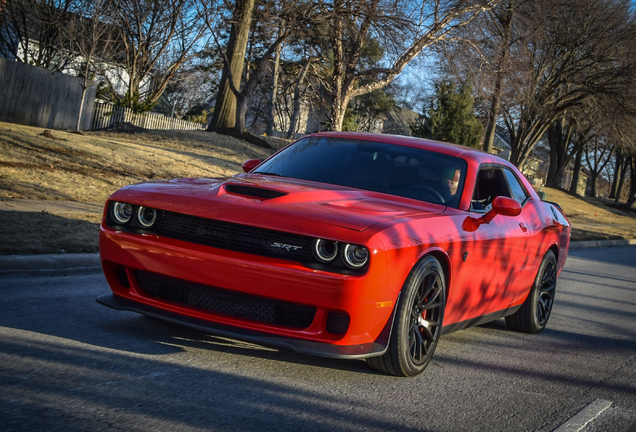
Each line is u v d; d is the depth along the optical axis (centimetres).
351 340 359
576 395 429
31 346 366
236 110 2712
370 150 502
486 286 484
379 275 349
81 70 2797
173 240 371
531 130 3838
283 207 368
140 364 358
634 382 485
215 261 355
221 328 361
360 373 404
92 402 293
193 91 5466
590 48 3400
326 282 343
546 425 357
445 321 441
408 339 389
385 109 5919
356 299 345
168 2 3341
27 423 260
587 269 1365
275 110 5956
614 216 4588
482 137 4331
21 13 3491
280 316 364
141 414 287
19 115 2317
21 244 648
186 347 404
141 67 3503
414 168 480
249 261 351
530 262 564
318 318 354
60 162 1354
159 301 384
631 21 3331
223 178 455
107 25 2692
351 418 324
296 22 2191
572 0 3166
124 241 382
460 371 451
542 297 632
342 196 412
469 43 2238
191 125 3388
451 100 4262
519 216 544
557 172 5691
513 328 625
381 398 362
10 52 3844
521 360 510
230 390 337
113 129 2477
